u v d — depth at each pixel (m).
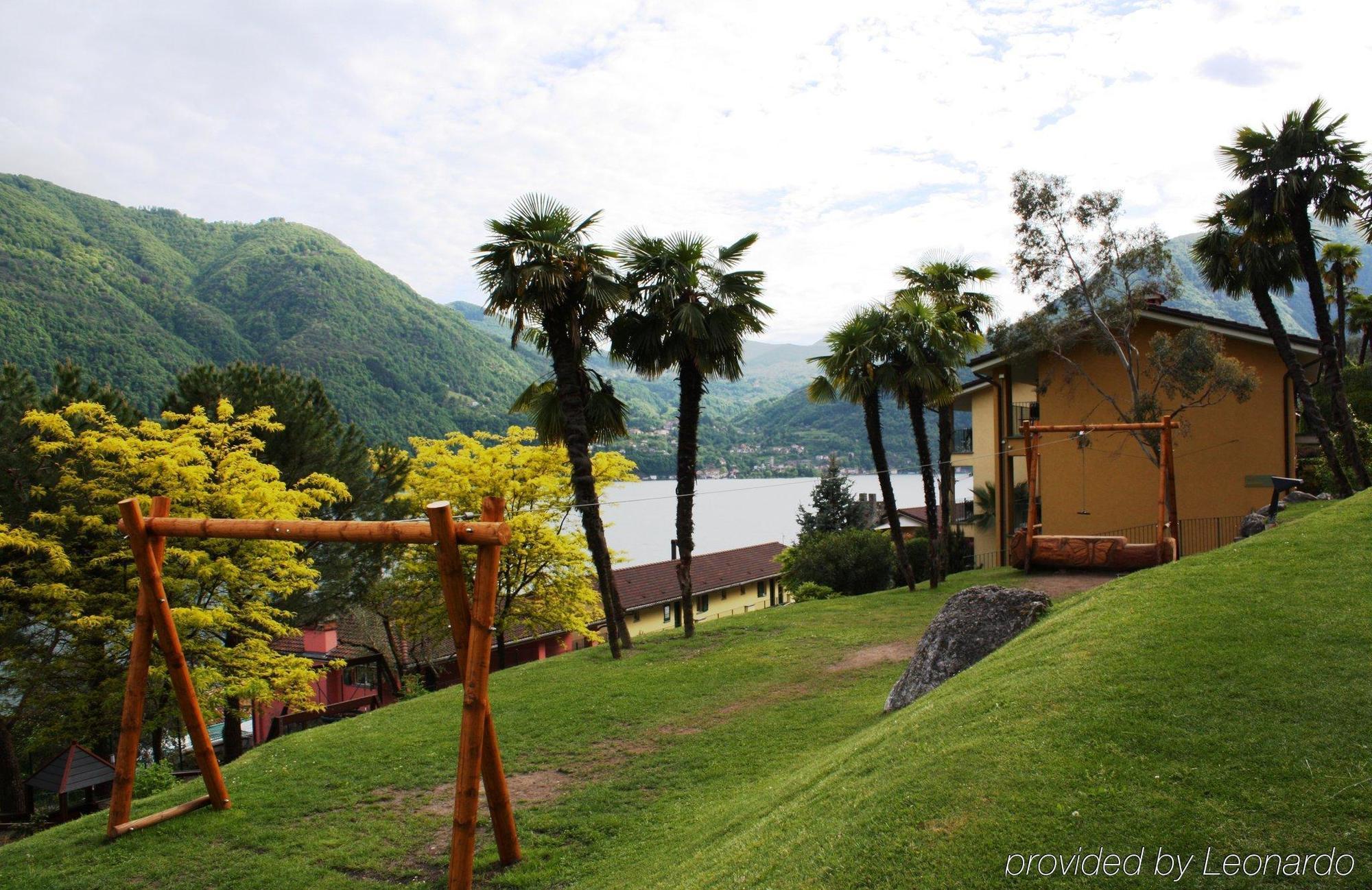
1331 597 7.50
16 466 18.20
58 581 17.48
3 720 18.61
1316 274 19.62
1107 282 22.59
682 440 18.22
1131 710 5.96
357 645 29.50
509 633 30.94
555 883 7.55
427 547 24.44
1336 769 4.84
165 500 10.08
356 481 25.28
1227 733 5.43
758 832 6.44
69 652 18.36
